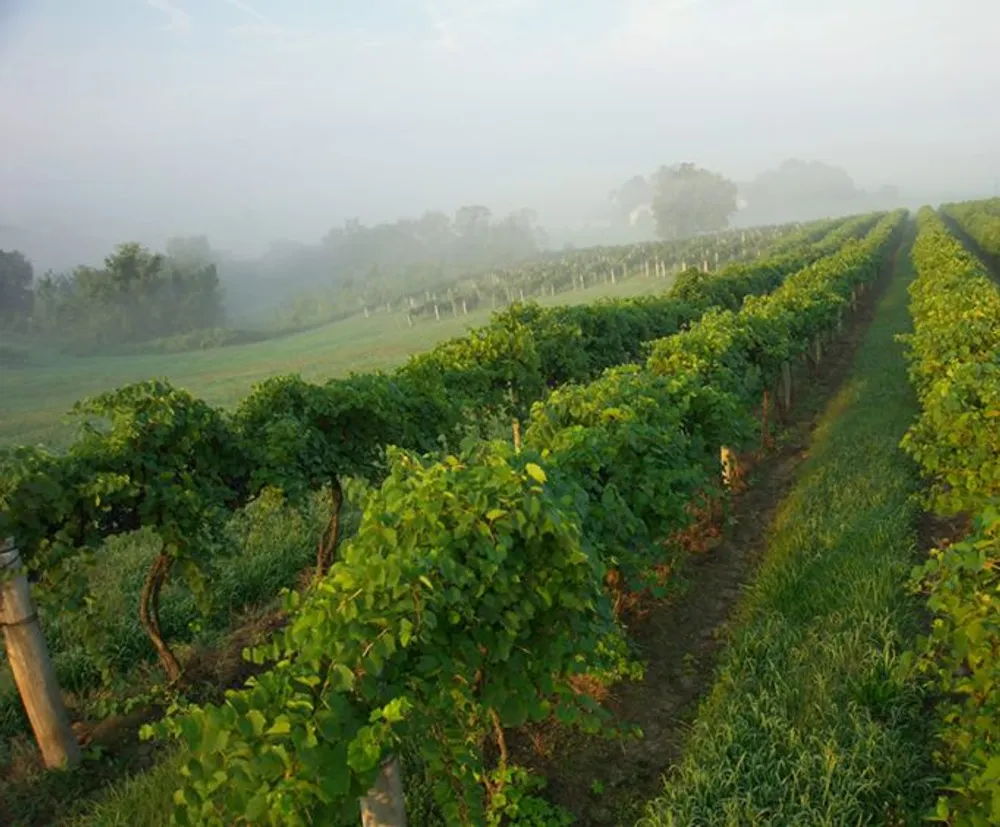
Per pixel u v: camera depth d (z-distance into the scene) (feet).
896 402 51.16
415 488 14.44
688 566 31.53
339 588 12.53
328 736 10.61
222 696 25.03
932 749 17.90
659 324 63.77
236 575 31.91
